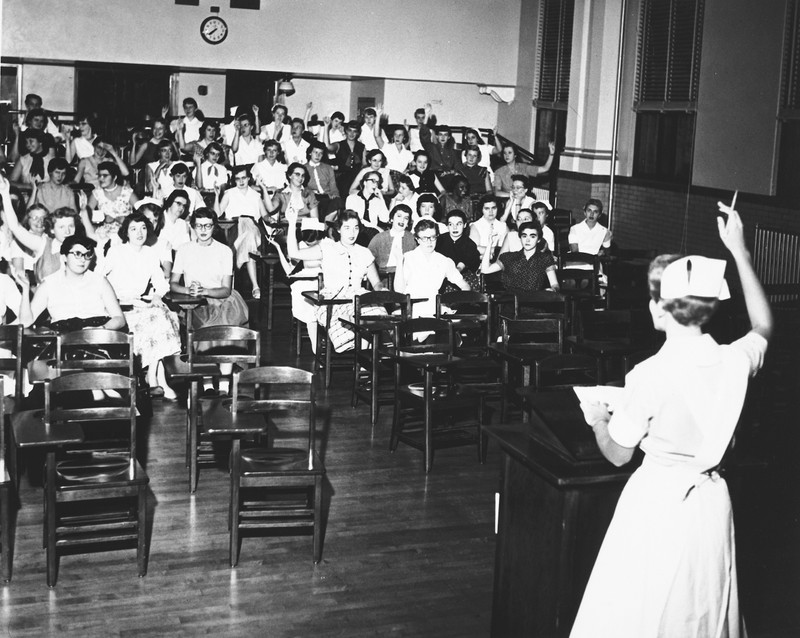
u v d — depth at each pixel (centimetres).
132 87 1650
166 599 453
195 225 765
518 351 698
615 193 1425
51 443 451
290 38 1589
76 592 457
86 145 1382
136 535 479
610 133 1432
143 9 1520
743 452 356
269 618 439
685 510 301
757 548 462
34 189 1066
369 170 1181
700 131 1241
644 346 707
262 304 1101
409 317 757
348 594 464
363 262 823
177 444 657
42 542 507
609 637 307
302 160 1441
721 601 305
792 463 551
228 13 1555
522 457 349
